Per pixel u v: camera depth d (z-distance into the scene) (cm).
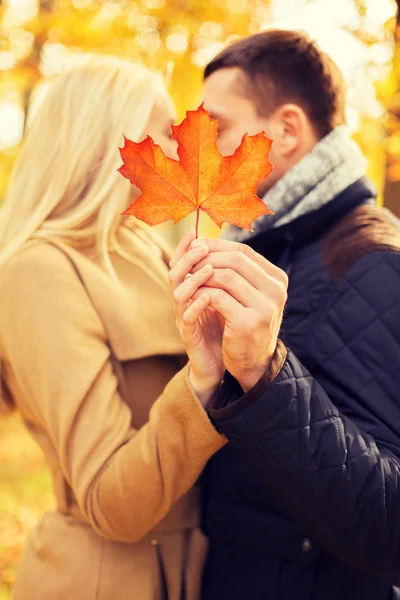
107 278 97
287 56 105
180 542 96
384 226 95
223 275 72
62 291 93
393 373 86
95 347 92
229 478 95
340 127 103
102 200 99
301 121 104
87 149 101
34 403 94
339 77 109
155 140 102
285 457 77
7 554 233
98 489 87
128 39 268
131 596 92
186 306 74
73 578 92
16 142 342
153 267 103
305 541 90
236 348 73
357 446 79
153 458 84
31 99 309
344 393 88
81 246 100
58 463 97
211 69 109
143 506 85
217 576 96
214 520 96
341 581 90
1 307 95
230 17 271
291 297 95
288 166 105
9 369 98
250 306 72
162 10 266
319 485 78
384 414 85
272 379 76
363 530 79
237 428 77
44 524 98
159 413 84
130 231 106
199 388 82
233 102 105
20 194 102
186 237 74
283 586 91
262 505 93
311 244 98
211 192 72
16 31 271
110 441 89
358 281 90
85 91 103
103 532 89
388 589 91
